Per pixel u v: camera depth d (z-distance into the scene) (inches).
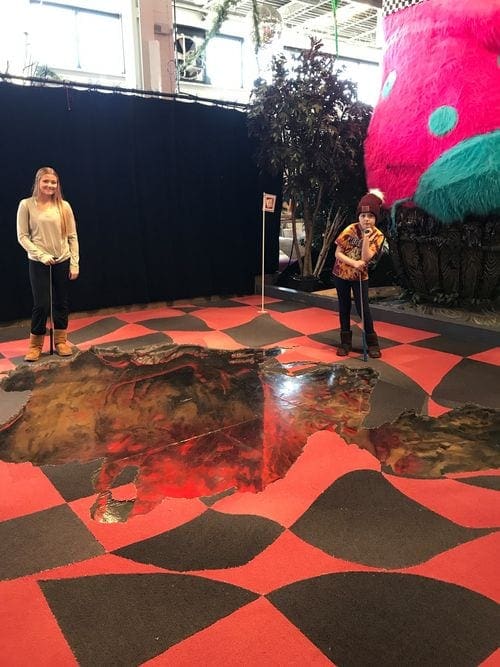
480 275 250.5
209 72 608.1
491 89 224.8
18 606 84.8
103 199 281.3
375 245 199.8
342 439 140.0
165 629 80.5
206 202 318.3
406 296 287.1
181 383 180.1
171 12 344.8
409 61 246.7
